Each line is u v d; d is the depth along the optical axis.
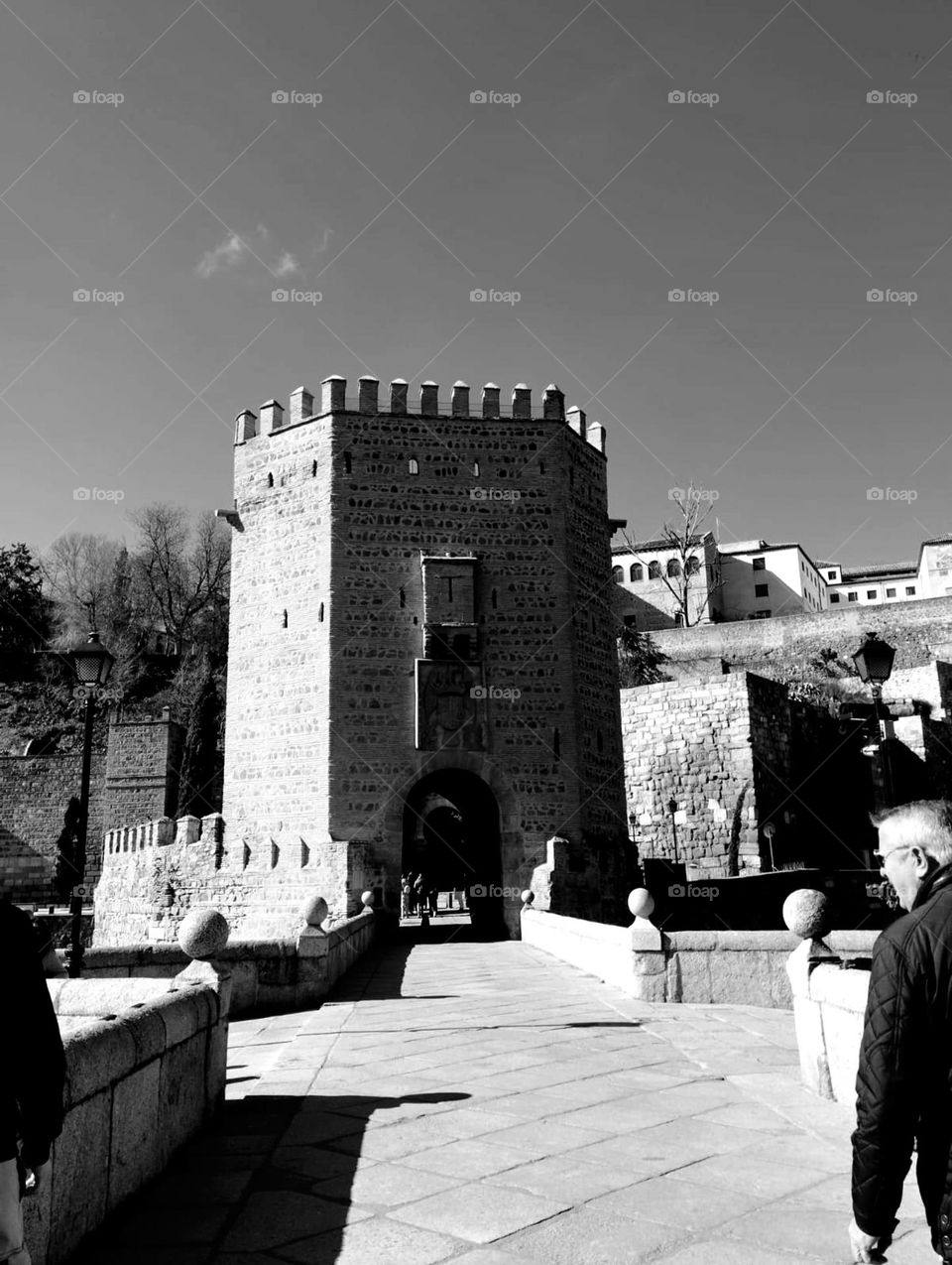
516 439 32.69
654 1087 8.37
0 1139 3.38
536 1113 7.54
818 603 85.31
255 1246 5.05
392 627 30.56
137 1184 5.86
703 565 75.81
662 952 13.85
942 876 3.60
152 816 49.88
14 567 70.94
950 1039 3.26
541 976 17.47
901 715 41.22
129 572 71.81
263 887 29.56
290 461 32.25
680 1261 4.74
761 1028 11.39
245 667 31.70
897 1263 4.66
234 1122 7.50
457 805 36.72
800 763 39.88
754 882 24.59
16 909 3.71
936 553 75.81
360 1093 8.35
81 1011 7.81
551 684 31.17
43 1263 4.58
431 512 31.61
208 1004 7.46
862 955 10.59
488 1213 5.42
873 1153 3.27
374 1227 5.26
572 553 32.69
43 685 64.19
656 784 38.78
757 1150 6.52
